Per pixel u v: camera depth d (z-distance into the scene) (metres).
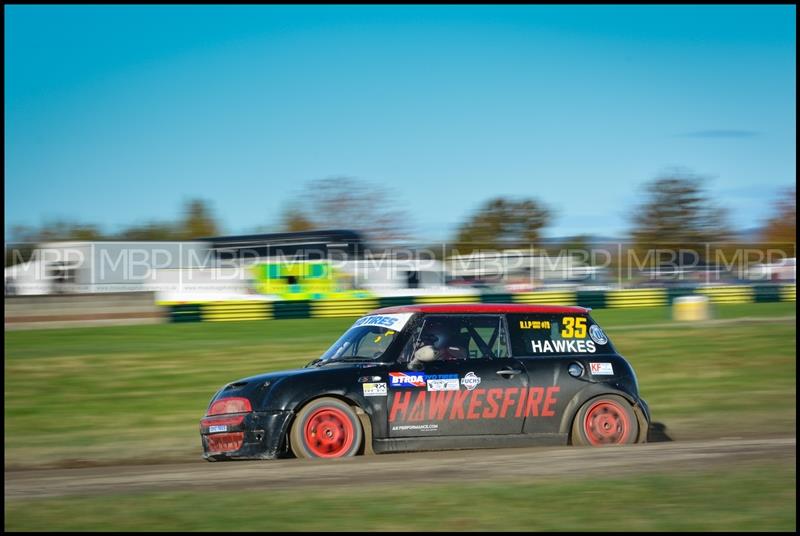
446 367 15.26
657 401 24.22
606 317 47.94
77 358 30.45
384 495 10.43
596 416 15.83
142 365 29.31
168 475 12.82
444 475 11.89
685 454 13.56
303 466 13.09
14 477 13.84
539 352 15.84
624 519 9.10
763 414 22.28
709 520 9.04
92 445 18.94
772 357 31.31
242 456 14.51
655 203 84.38
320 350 32.50
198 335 39.09
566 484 10.96
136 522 9.18
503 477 11.59
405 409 14.93
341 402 14.68
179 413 22.42
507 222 81.56
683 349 32.75
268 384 14.73
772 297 60.25
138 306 45.03
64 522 9.26
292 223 88.50
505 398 15.38
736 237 85.75
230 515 9.44
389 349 15.29
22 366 28.83
